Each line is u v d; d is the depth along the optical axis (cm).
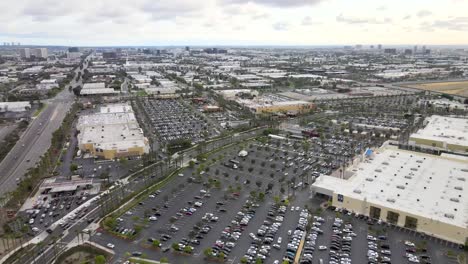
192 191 13725
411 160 15475
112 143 17975
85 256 9681
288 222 11431
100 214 11806
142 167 16025
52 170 15600
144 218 11644
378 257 9506
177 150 18450
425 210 11100
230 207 12475
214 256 9612
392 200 11750
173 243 10194
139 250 9906
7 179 14712
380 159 15712
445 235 10419
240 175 15250
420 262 9319
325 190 12950
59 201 12744
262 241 10356
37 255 9600
